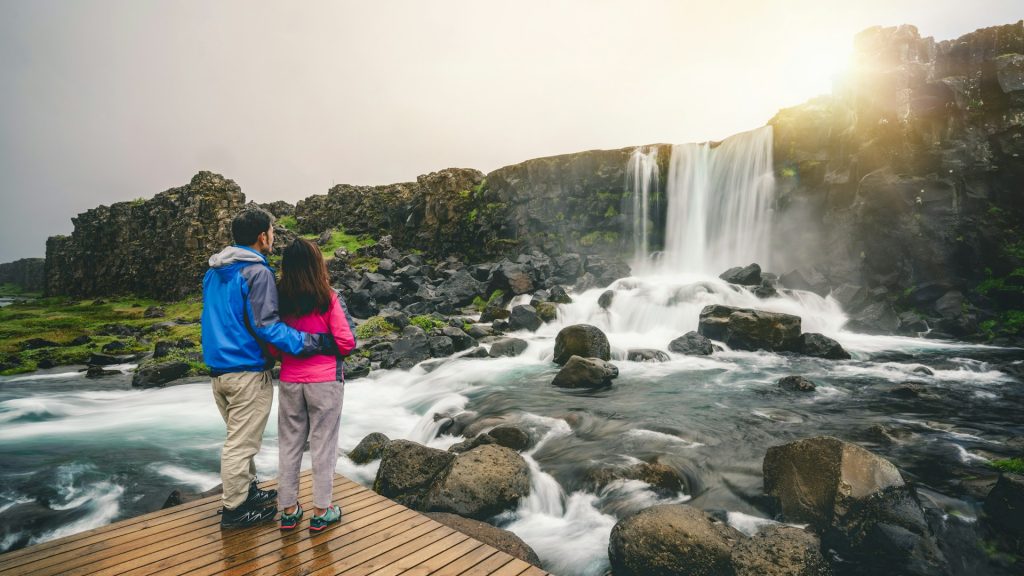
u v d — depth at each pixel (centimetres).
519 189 3092
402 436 1002
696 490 653
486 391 1205
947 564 488
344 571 359
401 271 2728
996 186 1814
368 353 1648
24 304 3641
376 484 689
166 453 912
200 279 3033
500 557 383
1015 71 1788
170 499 638
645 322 1922
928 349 1551
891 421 891
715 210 2595
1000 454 725
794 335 1518
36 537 627
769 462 614
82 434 1021
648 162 2814
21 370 1642
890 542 501
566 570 533
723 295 1930
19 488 758
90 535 401
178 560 368
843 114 2155
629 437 828
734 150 2530
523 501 647
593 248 2878
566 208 2989
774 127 2345
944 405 990
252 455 420
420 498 649
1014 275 1742
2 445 949
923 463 701
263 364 409
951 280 1852
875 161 2008
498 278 2469
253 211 412
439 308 2366
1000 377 1209
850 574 487
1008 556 498
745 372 1298
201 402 1280
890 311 1867
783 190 2297
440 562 374
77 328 2408
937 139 1891
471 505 615
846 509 516
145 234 3534
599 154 2931
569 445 813
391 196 4116
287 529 409
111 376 1570
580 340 1421
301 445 414
